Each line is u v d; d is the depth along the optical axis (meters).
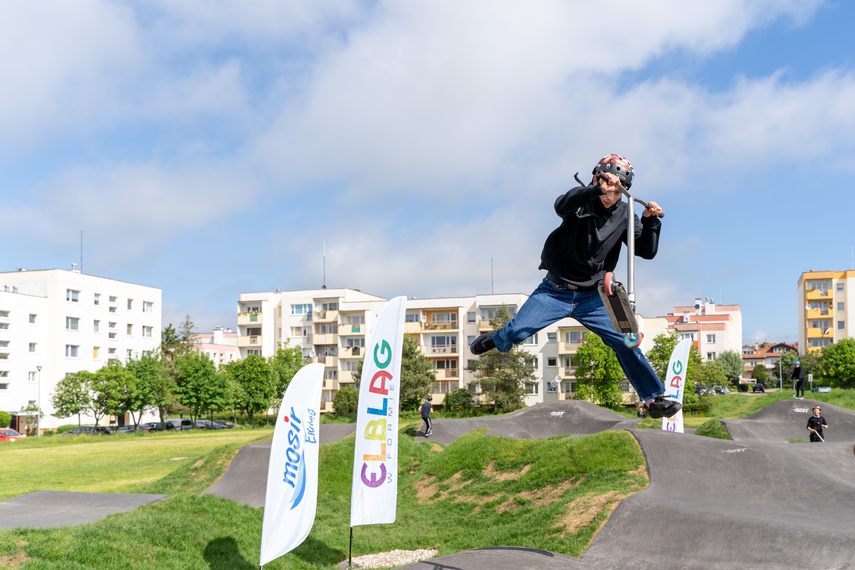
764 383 110.00
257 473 23.05
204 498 14.12
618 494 14.97
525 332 5.35
